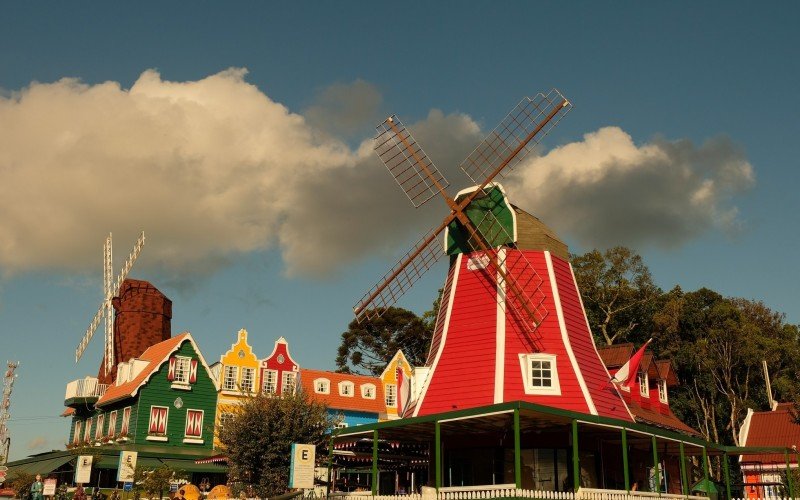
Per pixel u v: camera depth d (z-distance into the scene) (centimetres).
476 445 2873
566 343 2958
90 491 4153
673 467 3700
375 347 7769
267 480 3238
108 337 5712
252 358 5062
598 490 2250
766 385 5188
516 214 3216
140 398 4522
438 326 3231
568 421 2431
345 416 5447
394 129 3653
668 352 5694
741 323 5716
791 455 4238
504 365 2869
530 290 3038
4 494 4075
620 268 5953
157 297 5753
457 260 3256
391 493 4159
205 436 4666
